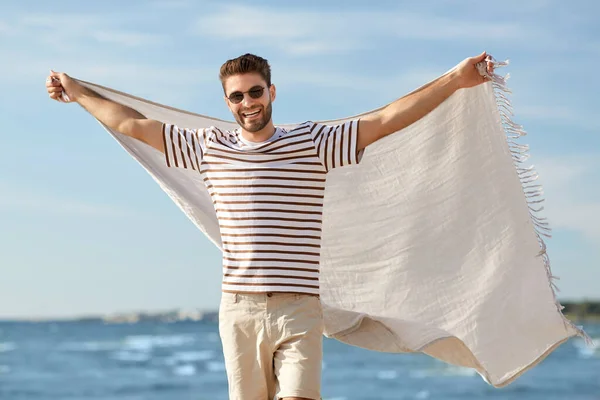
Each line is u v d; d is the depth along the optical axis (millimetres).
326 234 4582
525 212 4246
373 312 4551
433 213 4430
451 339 4438
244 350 3721
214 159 3764
